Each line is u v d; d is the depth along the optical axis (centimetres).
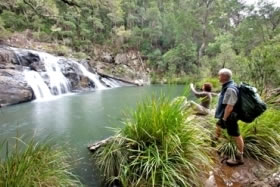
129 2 3488
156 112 284
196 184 253
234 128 277
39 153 255
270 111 373
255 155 313
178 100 297
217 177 272
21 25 2480
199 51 3247
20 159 232
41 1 888
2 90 962
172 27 3503
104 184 285
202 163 279
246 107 261
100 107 884
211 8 3566
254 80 716
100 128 575
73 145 439
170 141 266
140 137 284
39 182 222
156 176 249
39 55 1516
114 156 298
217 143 329
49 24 2778
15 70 1218
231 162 296
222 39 2833
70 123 628
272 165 302
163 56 3033
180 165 257
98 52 2933
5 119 676
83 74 1786
